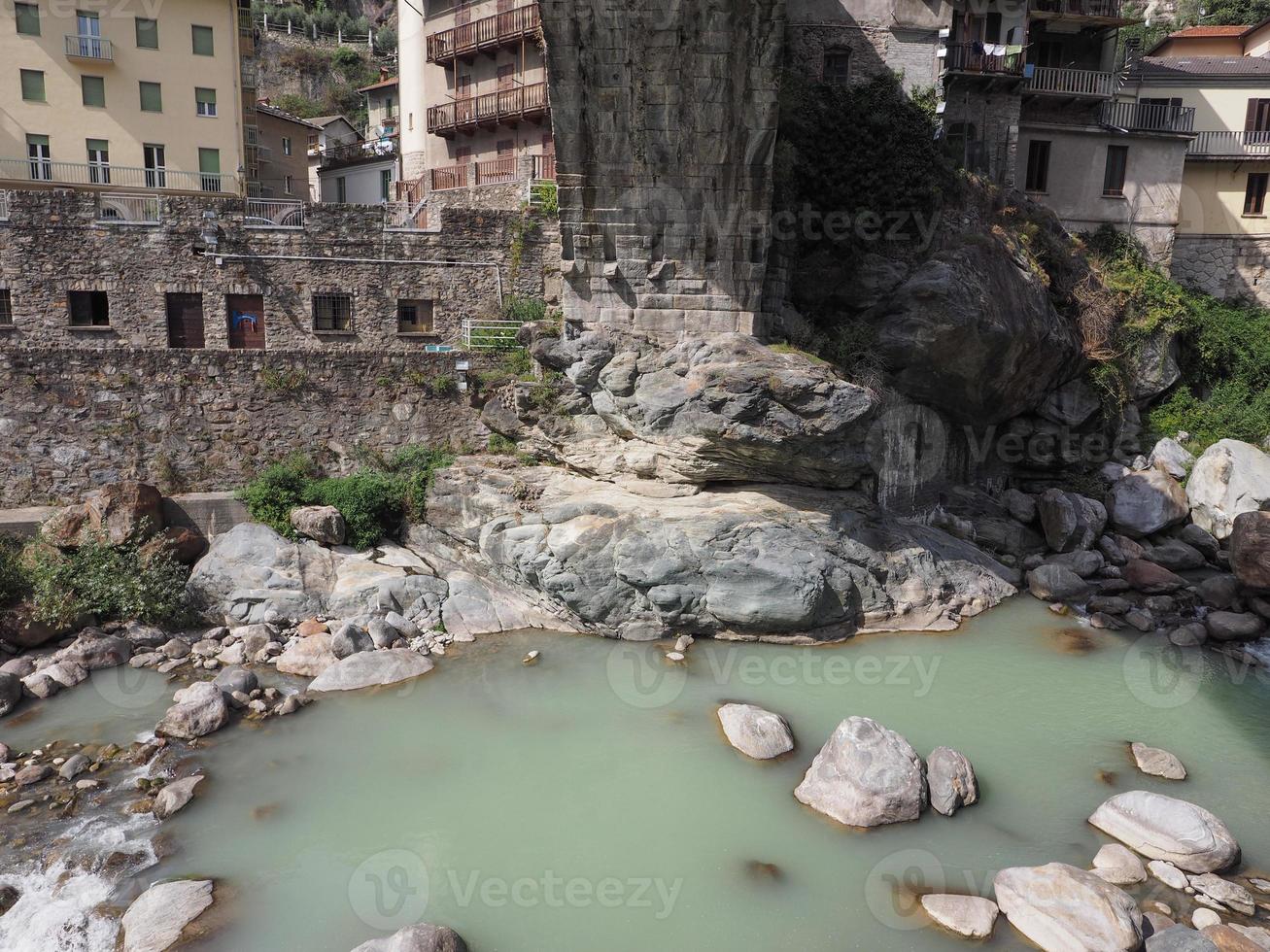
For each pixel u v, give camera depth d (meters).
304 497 21.70
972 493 25.28
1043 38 31.64
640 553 18.95
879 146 23.50
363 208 24.50
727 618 18.98
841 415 18.17
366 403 23.03
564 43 17.73
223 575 19.64
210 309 24.12
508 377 23.41
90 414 21.39
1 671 16.55
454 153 36.47
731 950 10.73
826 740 15.26
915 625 20.00
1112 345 27.70
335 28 75.88
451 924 11.05
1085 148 31.55
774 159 21.62
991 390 23.81
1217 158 34.16
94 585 18.59
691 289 20.22
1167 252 32.59
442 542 21.78
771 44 17.86
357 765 14.41
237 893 11.48
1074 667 18.28
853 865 12.26
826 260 23.67
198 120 36.19
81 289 23.53
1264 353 29.77
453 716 15.98
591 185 19.27
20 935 10.77
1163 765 14.48
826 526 19.75
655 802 13.55
